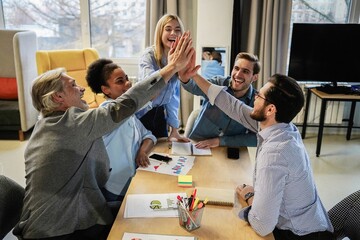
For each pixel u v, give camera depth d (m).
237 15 3.90
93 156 1.38
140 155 1.81
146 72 2.13
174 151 1.90
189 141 2.08
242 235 1.20
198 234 1.20
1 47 4.20
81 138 1.29
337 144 4.07
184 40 1.44
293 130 1.34
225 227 1.25
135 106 1.33
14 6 4.50
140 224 1.25
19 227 1.37
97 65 1.77
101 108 1.30
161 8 4.11
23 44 3.74
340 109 4.21
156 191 1.47
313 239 1.32
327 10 4.20
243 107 1.79
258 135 1.39
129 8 4.44
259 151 1.34
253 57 1.96
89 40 4.55
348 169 3.40
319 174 3.28
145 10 4.22
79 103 1.45
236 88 1.98
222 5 3.84
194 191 1.37
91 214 1.42
